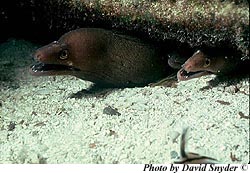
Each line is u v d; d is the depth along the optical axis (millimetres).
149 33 1159
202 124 1052
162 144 1025
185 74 1152
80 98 1188
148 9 1115
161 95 1151
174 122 1065
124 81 1222
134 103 1138
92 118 1112
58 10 1254
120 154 1021
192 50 1179
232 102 1100
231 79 1169
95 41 1178
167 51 1222
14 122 1138
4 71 1330
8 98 1218
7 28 1405
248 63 1158
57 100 1190
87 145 1048
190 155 984
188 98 1128
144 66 1218
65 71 1179
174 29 1112
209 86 1157
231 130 1032
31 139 1082
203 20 1064
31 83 1274
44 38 1391
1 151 1066
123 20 1161
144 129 1062
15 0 1316
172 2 1087
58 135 1082
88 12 1199
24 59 1378
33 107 1177
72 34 1173
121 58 1201
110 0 1155
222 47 1121
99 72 1199
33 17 1325
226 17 1039
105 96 1188
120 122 1089
